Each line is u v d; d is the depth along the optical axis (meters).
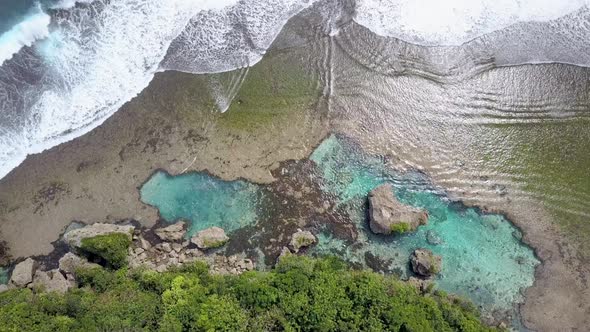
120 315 25.50
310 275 27.50
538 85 34.06
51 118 32.31
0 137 31.78
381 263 29.88
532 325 28.55
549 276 29.52
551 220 30.70
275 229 30.38
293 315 25.67
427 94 33.66
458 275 29.67
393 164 31.86
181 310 25.56
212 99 33.09
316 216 30.64
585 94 33.97
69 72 33.44
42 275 28.66
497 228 30.59
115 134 32.12
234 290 26.70
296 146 32.03
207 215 30.70
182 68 34.00
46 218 30.30
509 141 32.62
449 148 32.34
